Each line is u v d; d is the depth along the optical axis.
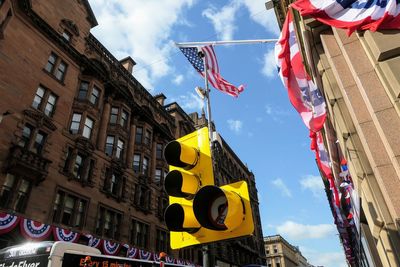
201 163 4.98
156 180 34.09
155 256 28.09
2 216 16.25
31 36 22.20
